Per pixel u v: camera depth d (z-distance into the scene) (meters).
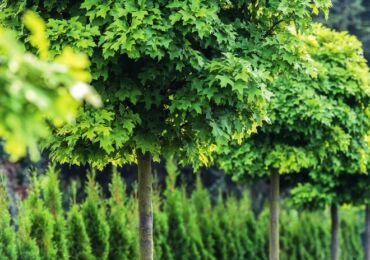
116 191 18.20
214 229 22.20
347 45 16.23
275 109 14.50
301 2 10.14
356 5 35.94
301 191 19.75
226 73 9.09
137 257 17.55
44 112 3.79
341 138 14.86
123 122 9.18
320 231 28.31
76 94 3.80
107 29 8.80
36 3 9.46
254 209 33.31
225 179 31.86
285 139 15.21
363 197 20.02
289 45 10.06
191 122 9.77
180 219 20.09
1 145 22.80
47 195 16.17
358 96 15.30
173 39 8.99
